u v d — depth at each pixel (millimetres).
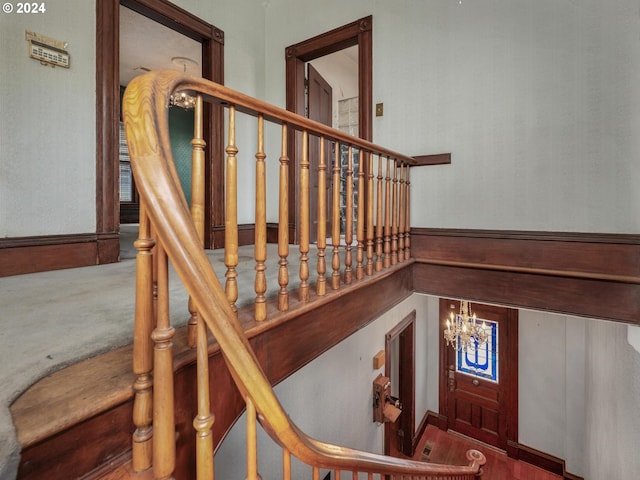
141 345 625
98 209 2045
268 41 3348
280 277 1153
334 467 897
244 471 2025
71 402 588
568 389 3820
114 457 627
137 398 632
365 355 3297
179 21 2553
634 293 1787
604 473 2662
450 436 4727
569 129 1965
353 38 2863
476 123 2275
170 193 602
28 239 1751
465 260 2311
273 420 696
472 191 2295
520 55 2115
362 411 3262
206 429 658
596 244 1882
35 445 512
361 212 1724
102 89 2041
